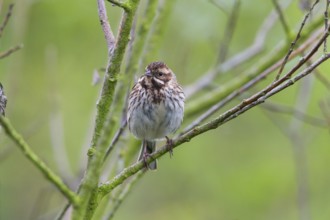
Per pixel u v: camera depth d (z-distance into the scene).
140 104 11.03
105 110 6.97
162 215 16.39
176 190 16.53
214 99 12.30
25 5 13.14
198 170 16.62
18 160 15.74
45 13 15.23
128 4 6.95
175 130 11.34
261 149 16.66
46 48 15.42
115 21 13.26
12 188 15.50
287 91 15.94
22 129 15.50
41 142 16.08
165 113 11.04
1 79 13.79
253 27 14.45
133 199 16.48
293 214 15.75
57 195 14.93
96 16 15.36
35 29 15.33
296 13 14.66
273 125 16.73
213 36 13.94
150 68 11.10
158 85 11.03
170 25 14.05
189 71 14.93
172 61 13.99
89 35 15.49
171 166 16.67
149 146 11.48
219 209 16.17
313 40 10.07
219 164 16.61
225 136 16.83
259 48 12.62
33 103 15.65
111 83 6.98
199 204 16.33
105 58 15.55
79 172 11.27
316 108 14.95
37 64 15.56
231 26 12.18
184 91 12.02
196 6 13.93
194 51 15.02
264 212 15.86
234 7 12.16
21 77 15.48
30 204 15.42
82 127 15.80
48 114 14.50
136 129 11.15
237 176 16.33
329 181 15.88
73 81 15.83
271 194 16.00
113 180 7.50
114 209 9.21
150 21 10.21
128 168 7.64
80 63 15.74
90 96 15.91
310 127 15.10
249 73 12.22
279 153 16.55
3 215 15.18
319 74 10.59
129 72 9.27
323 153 15.93
